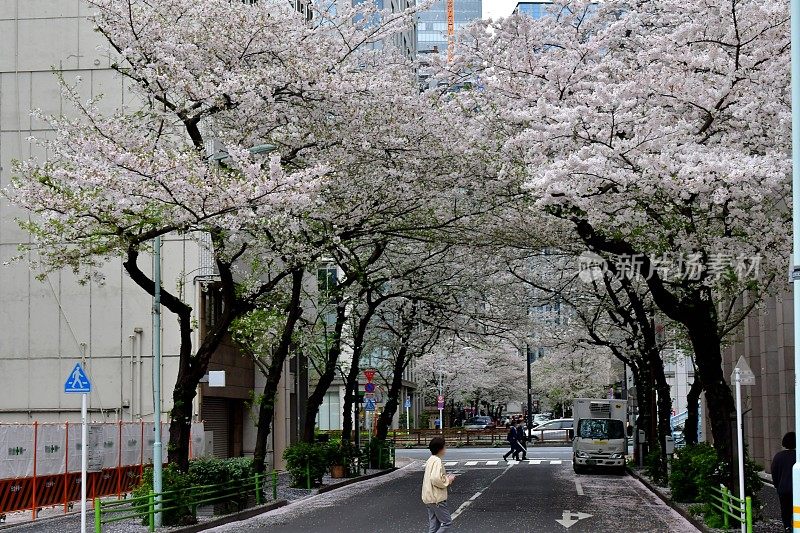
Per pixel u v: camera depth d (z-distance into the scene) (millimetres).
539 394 83125
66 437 21359
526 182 16016
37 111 18109
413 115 19688
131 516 16266
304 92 19047
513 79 17297
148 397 29094
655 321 29906
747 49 15812
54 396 29297
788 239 15344
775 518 17344
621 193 14953
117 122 17562
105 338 29453
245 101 18297
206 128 22578
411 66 22281
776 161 14062
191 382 18875
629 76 16656
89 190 16297
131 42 18422
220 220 16297
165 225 16969
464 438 63062
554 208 17047
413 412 84312
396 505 22062
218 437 32406
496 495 24703
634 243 16984
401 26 21406
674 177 14156
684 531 16625
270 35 18938
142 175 15875
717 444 16969
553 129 15289
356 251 30203
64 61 30203
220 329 19281
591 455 34625
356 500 23938
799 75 9508
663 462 26344
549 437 68438
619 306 27828
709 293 18203
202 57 19031
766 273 16672
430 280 31031
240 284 25672
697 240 15797
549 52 18016
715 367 17109
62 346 29500
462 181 21359
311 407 30547
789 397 28000
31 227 17797
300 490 26969
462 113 20078
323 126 19844
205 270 29328
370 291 30453
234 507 20375
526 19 18688
